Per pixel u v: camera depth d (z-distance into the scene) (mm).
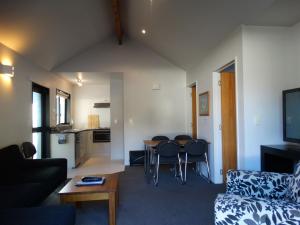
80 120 8180
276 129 3234
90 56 6035
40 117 5574
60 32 4410
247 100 3213
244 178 2158
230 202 1671
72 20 4254
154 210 3045
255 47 3240
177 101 6227
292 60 3271
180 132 6219
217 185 4125
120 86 6867
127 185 4184
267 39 3262
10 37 3646
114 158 6859
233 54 3500
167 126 6199
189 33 4223
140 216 2867
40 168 3572
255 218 1546
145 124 6160
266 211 1532
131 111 6133
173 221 2723
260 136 3221
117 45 6094
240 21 3174
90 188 2646
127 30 5754
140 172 5191
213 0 3049
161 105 6191
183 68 6199
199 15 3531
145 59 6168
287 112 2980
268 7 2736
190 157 4426
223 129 4273
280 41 3277
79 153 6098
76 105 8180
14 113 4023
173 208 3104
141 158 5953
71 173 5199
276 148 2836
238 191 2162
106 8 4578
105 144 7750
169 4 3625
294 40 3238
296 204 1559
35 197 2494
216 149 4262
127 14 4836
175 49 5258
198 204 3232
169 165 5812
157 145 4289
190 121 6102
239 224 1583
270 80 3244
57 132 5707
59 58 5516
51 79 5941
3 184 2803
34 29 3816
